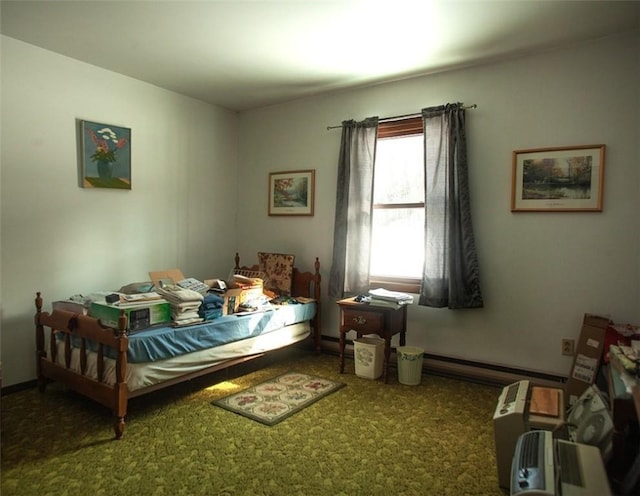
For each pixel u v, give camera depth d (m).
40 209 3.02
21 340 2.93
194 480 1.89
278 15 2.52
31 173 2.97
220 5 2.41
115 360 2.32
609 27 2.64
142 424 2.42
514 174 3.05
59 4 2.41
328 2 2.37
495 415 1.87
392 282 3.60
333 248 3.83
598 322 2.64
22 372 2.94
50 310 3.08
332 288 3.79
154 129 3.77
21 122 2.91
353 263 3.70
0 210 2.83
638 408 1.20
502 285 3.13
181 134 4.02
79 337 2.56
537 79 2.99
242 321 3.06
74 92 3.19
